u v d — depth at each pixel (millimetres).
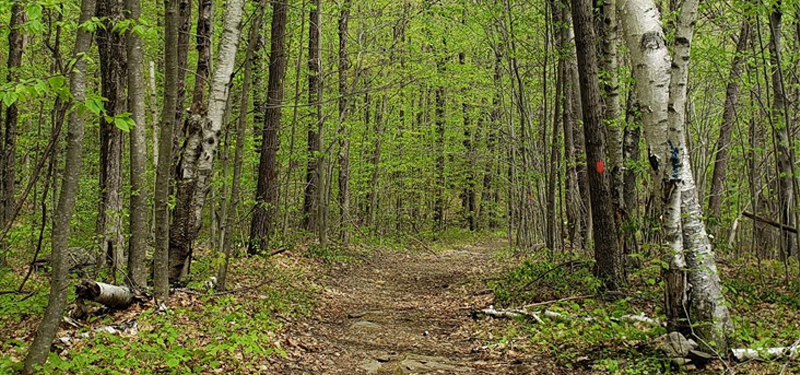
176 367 5660
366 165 23562
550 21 15406
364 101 23891
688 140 14477
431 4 16391
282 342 7758
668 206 6398
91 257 10727
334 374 6824
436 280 16453
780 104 12742
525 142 18016
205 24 10281
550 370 6617
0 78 11867
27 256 12016
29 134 14719
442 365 7293
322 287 13109
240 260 13859
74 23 5746
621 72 12688
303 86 19750
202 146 9562
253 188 17719
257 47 15391
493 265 18281
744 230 17875
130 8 7945
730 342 6250
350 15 19875
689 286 6395
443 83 21594
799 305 9008
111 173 9602
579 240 17156
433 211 33750
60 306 4848
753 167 14664
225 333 7219
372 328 9773
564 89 15805
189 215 9523
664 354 6273
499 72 21141
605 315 7672
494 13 15664
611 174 10789
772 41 10820
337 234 22750
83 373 4926
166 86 7965
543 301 10391
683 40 6270
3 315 7285
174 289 9000
